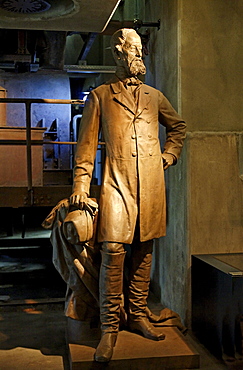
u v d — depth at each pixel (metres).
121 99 3.00
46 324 3.80
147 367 2.82
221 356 3.07
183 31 3.61
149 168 2.99
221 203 3.65
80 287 3.17
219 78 3.66
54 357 3.12
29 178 4.21
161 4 4.16
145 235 2.99
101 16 3.78
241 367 2.94
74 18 3.84
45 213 7.45
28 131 4.16
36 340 3.44
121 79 3.07
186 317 3.65
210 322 3.26
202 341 3.41
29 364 2.99
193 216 3.62
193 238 3.62
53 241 3.29
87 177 3.03
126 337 3.13
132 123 3.00
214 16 3.65
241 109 3.68
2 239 6.18
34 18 3.84
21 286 5.17
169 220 4.09
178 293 3.83
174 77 3.73
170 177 4.04
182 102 3.61
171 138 3.23
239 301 2.94
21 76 7.96
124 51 3.01
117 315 2.99
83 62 7.42
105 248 2.91
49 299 4.45
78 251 3.12
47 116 8.10
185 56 3.62
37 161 4.92
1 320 3.91
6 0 3.40
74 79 10.09
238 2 3.67
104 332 2.94
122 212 2.91
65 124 8.18
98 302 3.12
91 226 2.89
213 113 3.65
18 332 3.61
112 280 2.93
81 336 3.16
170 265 4.06
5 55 5.34
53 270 5.42
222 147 3.65
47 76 8.05
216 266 3.20
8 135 4.90
